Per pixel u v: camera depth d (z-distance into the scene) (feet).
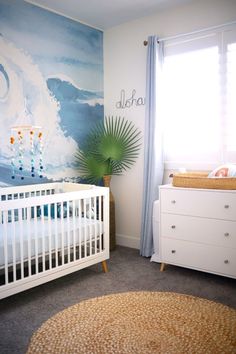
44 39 9.98
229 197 7.93
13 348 5.67
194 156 10.16
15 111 9.24
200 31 9.62
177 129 10.43
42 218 7.55
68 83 10.83
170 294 7.72
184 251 8.80
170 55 10.41
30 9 9.55
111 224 11.28
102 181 12.19
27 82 9.53
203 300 7.39
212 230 8.27
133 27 11.21
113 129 12.02
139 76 11.18
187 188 8.57
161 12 10.50
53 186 10.05
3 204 6.68
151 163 10.39
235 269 8.00
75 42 11.02
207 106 9.79
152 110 10.34
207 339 5.91
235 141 9.36
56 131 10.50
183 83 10.19
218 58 9.48
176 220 8.86
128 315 6.75
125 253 11.03
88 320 6.56
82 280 8.63
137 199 11.51
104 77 12.19
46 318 6.66
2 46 8.85
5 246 6.79
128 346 5.71
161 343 5.79
